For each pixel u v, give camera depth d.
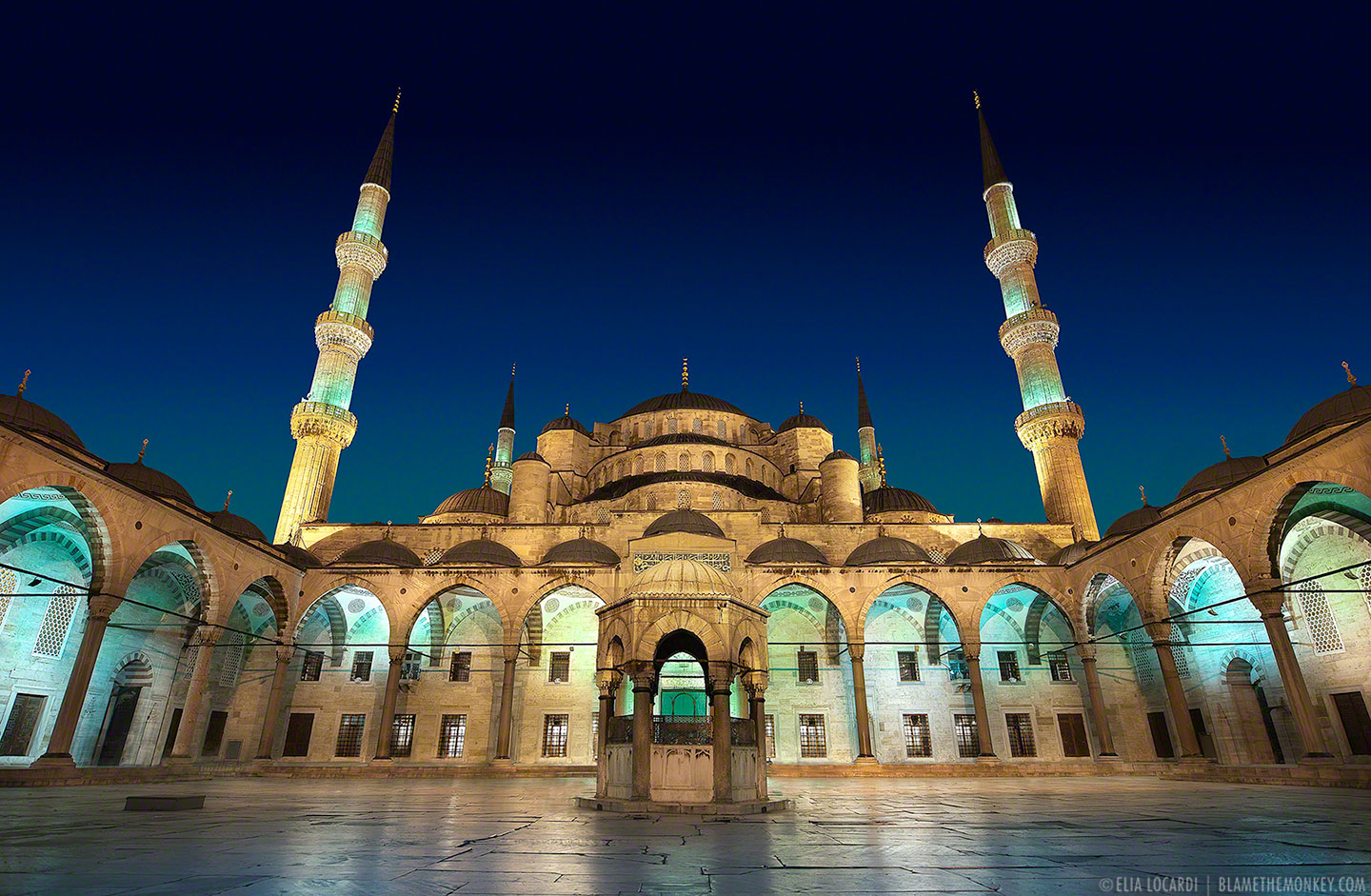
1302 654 31.22
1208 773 27.08
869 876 6.93
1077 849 8.73
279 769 32.62
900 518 50.47
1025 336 53.38
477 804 16.45
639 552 38.66
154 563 34.53
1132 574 32.75
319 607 42.25
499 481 61.81
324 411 48.84
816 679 41.53
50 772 22.75
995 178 59.16
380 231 57.34
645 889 6.22
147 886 6.05
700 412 56.03
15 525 28.84
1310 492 26.86
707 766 14.91
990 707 40.91
